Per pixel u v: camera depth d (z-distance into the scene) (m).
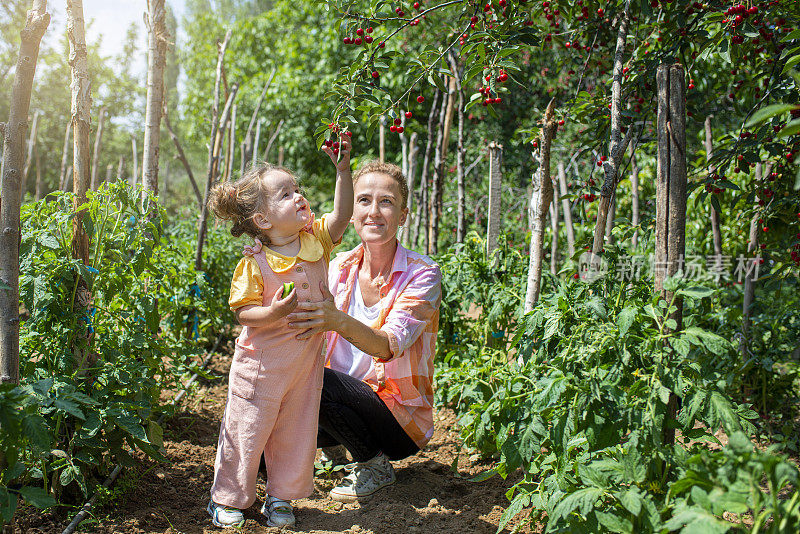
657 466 1.97
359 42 3.00
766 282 3.80
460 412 3.56
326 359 2.99
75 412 1.93
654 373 2.01
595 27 3.89
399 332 2.57
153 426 2.71
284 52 14.68
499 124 10.78
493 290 3.99
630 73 3.41
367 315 2.90
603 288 2.53
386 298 2.78
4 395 1.71
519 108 10.62
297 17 14.93
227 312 5.88
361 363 2.91
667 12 3.28
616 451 2.01
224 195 2.46
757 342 3.77
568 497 1.86
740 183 4.86
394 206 2.77
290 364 2.38
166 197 15.62
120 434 2.55
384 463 2.87
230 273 6.05
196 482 2.84
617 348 2.08
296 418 2.46
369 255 2.91
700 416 2.10
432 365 2.94
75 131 2.66
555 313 2.38
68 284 2.59
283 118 14.43
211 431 3.58
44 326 2.48
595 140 3.72
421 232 7.68
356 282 2.98
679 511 1.67
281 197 2.39
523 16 3.02
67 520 2.36
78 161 2.66
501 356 3.61
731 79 5.34
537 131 3.39
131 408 2.56
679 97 2.10
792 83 2.85
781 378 3.56
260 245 2.43
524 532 2.43
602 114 3.47
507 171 10.92
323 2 3.03
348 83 2.86
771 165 3.67
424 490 2.86
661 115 2.12
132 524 2.38
